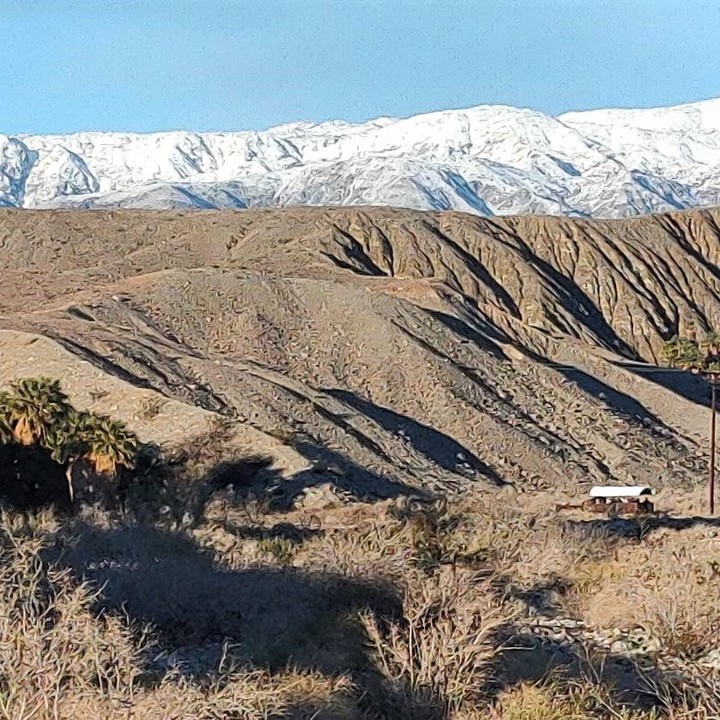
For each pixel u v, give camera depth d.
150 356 100.12
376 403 106.00
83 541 28.36
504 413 106.50
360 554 28.02
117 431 62.09
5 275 162.62
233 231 189.12
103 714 15.08
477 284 180.50
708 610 25.02
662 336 187.12
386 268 179.88
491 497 72.19
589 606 26.84
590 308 190.00
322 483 75.25
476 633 19.55
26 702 14.80
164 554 29.39
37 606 17.06
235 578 25.23
